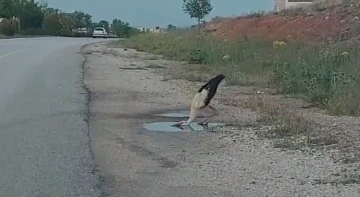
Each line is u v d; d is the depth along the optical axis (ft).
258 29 124.88
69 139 32.73
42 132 34.32
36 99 47.09
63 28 279.49
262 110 43.60
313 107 45.91
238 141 33.32
